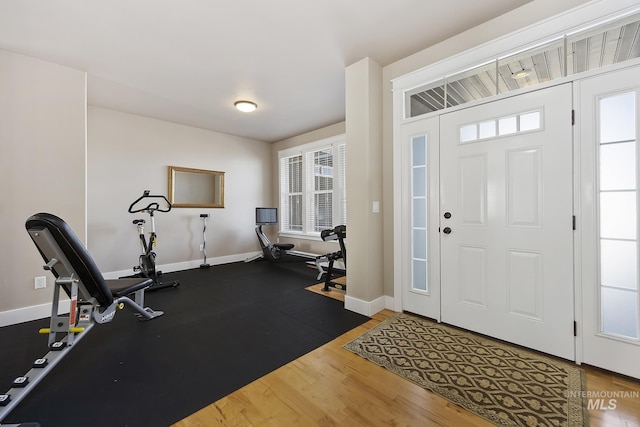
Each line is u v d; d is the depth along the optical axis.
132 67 2.87
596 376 1.69
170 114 4.28
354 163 2.82
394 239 2.78
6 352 2.04
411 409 1.46
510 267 2.10
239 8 2.03
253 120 4.61
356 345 2.11
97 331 2.38
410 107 2.70
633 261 1.66
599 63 1.79
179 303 3.08
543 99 1.94
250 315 2.73
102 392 1.59
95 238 3.95
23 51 2.54
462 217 2.34
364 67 2.72
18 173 2.56
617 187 1.70
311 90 3.46
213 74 3.04
